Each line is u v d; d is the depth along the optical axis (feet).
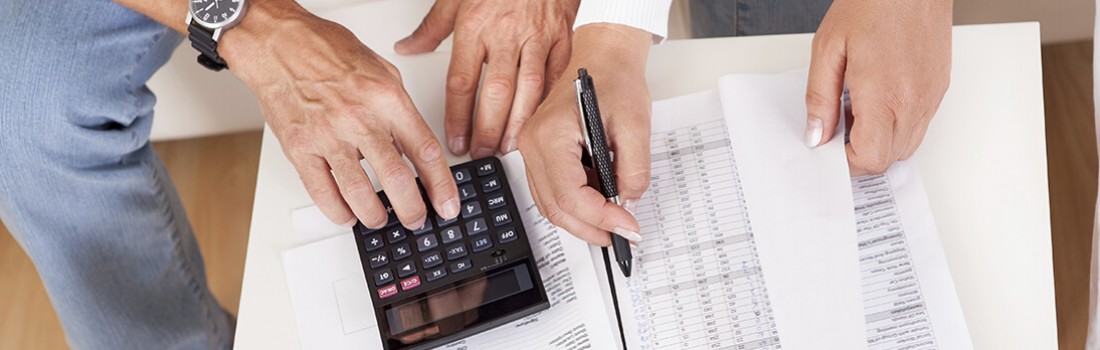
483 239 2.55
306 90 2.75
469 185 2.64
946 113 2.68
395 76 2.82
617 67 2.70
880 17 2.49
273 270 2.66
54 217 3.49
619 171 2.54
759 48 2.92
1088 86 5.27
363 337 2.51
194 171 5.83
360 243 2.58
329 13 3.28
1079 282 4.68
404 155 2.87
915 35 2.48
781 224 2.45
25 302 5.44
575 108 2.59
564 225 2.54
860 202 2.52
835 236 2.40
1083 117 5.18
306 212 2.74
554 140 2.55
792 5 3.74
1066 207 4.91
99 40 3.25
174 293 4.04
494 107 2.83
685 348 2.41
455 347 2.47
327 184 2.67
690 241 2.53
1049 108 5.24
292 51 2.80
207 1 2.85
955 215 2.53
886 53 2.45
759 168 2.54
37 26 3.18
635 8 2.76
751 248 2.49
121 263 3.77
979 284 2.42
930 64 2.46
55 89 3.18
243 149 5.90
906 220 2.47
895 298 2.38
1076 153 5.07
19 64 3.15
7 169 3.27
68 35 3.20
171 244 3.95
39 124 3.19
